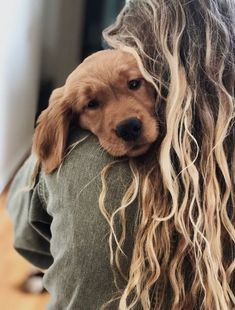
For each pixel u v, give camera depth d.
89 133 0.62
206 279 0.59
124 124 0.57
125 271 0.62
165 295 0.62
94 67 0.59
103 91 0.58
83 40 2.53
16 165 2.16
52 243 0.67
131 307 0.61
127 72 0.58
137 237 0.60
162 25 0.60
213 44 0.60
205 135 0.58
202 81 0.59
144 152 0.60
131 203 0.60
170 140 0.57
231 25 0.61
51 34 2.42
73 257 0.63
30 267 1.54
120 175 0.60
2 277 1.51
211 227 0.58
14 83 1.98
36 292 1.46
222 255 0.60
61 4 2.39
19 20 1.92
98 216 0.61
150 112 0.58
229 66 0.60
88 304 0.64
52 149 0.63
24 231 0.90
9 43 1.84
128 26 0.63
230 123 0.59
